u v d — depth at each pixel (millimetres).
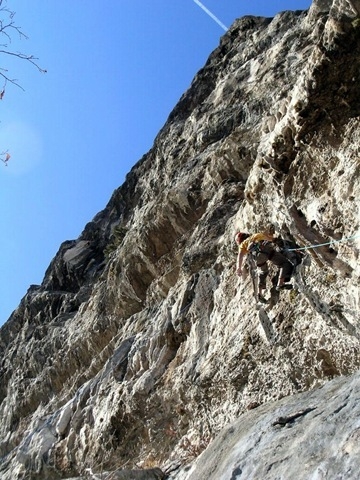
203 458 7332
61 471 14508
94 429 13594
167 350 12680
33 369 23281
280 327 8898
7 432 22578
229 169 14961
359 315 7285
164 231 16375
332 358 7852
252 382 9250
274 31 21578
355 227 7723
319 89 8328
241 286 10805
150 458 11352
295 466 5102
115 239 25531
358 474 4332
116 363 14391
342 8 7699
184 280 13695
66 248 30391
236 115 17922
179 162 19688
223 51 24609
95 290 21875
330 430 5293
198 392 10344
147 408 11922
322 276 8180
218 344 10609
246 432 6789
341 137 8430
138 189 26266
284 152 9438
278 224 9609
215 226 13680
